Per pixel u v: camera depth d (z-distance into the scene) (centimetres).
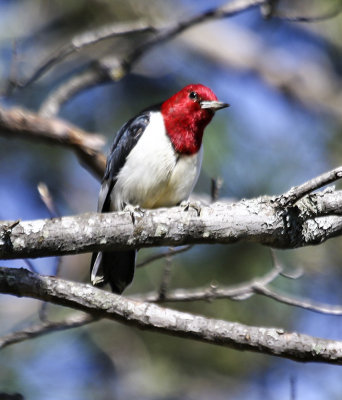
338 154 1319
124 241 672
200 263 1180
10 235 642
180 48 1588
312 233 713
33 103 1390
